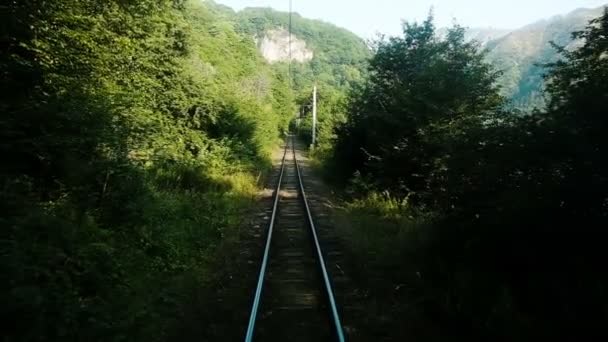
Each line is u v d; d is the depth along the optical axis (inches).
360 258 406.6
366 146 788.0
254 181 914.7
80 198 351.3
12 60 304.7
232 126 949.2
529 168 273.1
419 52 712.4
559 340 225.3
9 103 305.9
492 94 573.6
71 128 334.6
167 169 673.6
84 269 275.3
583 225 248.5
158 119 661.9
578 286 235.3
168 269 357.1
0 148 296.5
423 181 577.0
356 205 657.0
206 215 529.7
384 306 301.4
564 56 286.5
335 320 265.9
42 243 259.3
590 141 243.4
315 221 581.9
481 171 297.3
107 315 237.9
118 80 497.4
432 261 350.6
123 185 389.7
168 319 270.1
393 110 633.0
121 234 358.6
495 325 241.4
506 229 284.0
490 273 287.6
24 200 276.1
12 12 297.6
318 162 1453.0
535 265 274.2
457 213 342.6
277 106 2999.5
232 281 351.3
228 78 1208.2
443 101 565.0
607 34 266.5
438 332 263.9
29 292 198.7
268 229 517.3
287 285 345.7
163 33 660.1
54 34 340.2
